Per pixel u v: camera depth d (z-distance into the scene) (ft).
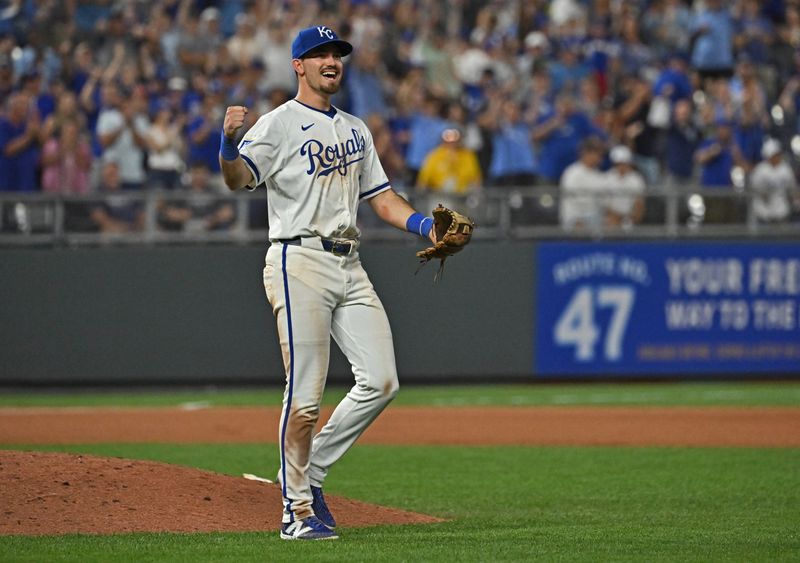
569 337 177.06
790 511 82.94
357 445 122.11
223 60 192.85
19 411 147.33
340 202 68.28
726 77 218.38
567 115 191.62
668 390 171.32
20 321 167.53
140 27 200.23
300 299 67.51
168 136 177.47
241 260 170.09
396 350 173.27
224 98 185.78
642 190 178.09
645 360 178.91
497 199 175.94
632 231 178.50
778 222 181.27
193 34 196.03
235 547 63.87
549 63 207.62
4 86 180.65
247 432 130.62
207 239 170.60
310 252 67.67
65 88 187.21
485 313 175.42
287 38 195.93
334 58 68.28
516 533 71.41
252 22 198.18
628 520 78.95
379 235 173.27
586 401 158.51
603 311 177.99
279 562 59.72
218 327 170.30
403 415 145.18
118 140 174.40
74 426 134.10
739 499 88.74
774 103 221.66
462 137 185.47
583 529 73.87
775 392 168.76
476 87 209.36
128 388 169.99
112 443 121.70
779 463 108.58
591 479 99.50
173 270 169.58
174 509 72.08
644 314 178.70
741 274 180.34
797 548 65.87
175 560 60.18
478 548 64.54
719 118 200.85
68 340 168.04
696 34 219.20
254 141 66.80
